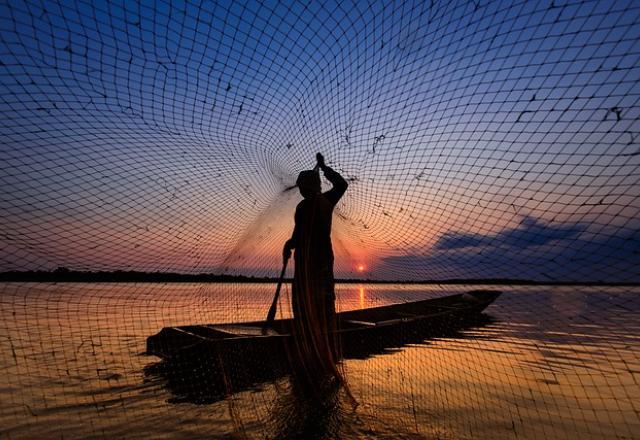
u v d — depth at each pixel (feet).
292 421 12.29
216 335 19.52
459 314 30.91
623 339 26.68
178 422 12.49
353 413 13.08
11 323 24.85
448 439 11.34
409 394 15.29
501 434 11.92
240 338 15.23
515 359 21.80
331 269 13.55
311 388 12.75
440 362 20.92
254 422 12.36
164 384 16.51
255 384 15.16
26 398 14.79
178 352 16.14
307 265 13.35
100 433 11.76
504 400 14.94
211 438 11.28
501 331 30.99
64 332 25.36
